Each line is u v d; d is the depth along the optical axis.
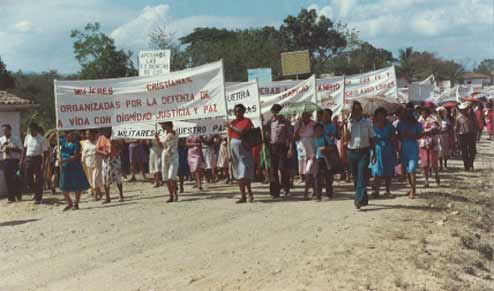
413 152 11.71
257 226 9.84
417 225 9.33
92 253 8.68
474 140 16.88
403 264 7.19
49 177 16.62
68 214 12.25
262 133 12.94
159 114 13.63
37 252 9.00
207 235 9.37
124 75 45.16
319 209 11.09
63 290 6.97
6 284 7.39
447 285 6.49
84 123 13.46
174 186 12.97
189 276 7.12
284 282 6.64
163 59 19.23
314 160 12.14
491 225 9.93
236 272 7.15
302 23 69.19
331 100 17.02
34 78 52.69
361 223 9.59
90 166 14.54
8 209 13.67
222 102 13.38
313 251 7.92
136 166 20.23
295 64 20.92
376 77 18.52
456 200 11.72
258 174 15.82
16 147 15.09
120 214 11.74
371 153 12.05
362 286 6.39
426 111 13.58
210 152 16.22
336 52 71.50
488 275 7.27
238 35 56.62
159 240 9.23
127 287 6.88
